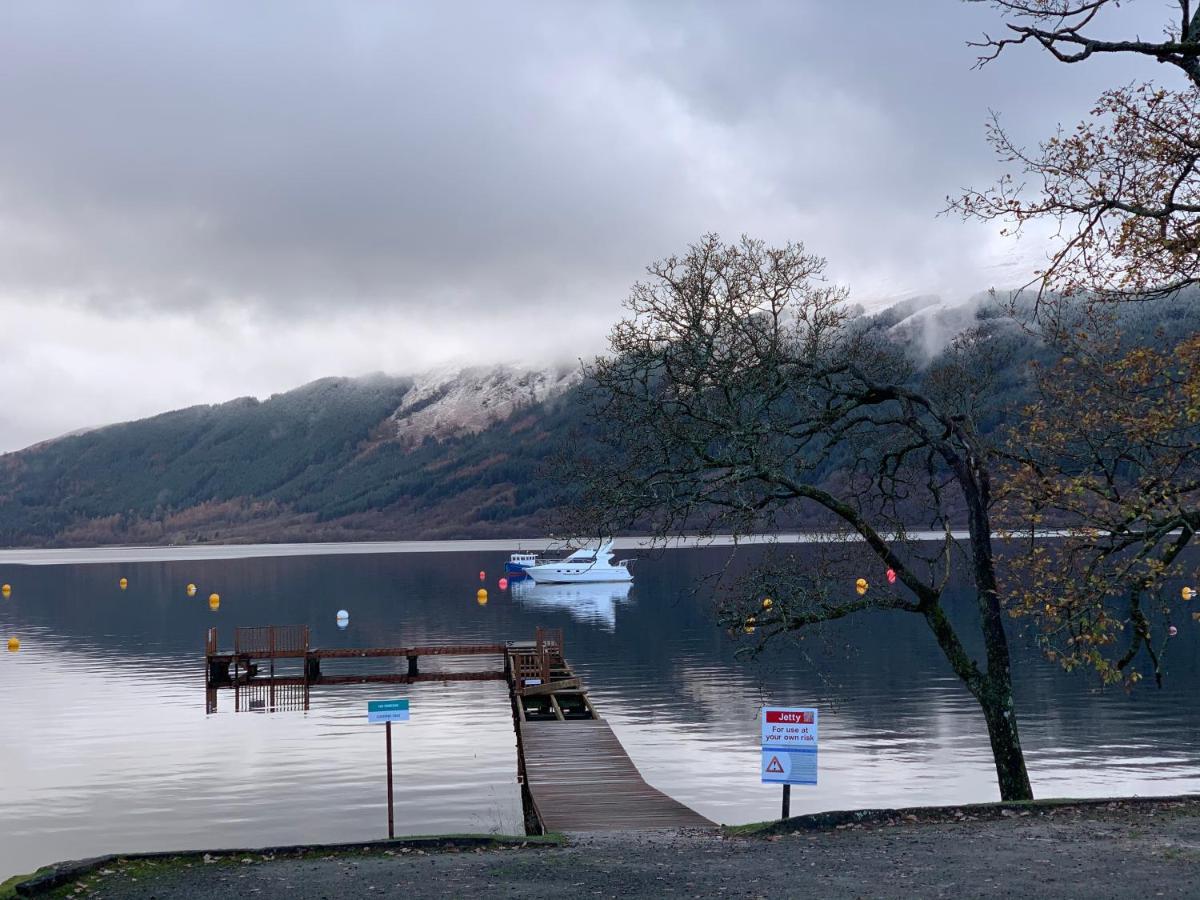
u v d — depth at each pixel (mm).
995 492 18094
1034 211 14914
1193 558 70875
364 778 32031
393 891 11070
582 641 67062
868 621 71562
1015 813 13984
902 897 10281
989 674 18625
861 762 31781
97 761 35000
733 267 19266
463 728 40312
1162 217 14133
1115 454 16547
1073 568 16750
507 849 13297
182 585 139500
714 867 11961
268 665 60719
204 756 35625
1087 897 10008
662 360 19047
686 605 94000
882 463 20859
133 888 11352
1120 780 28578
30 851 25000
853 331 21391
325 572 167625
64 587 140875
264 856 12828
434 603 101875
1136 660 50031
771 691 45625
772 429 18969
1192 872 10750
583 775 23281
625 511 19125
